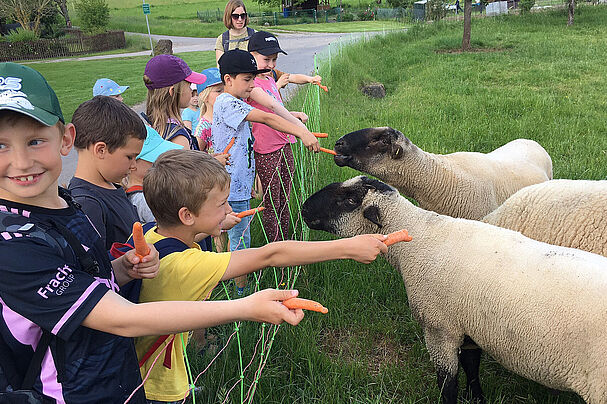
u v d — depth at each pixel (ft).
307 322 12.78
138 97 48.34
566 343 8.24
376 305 13.98
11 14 156.15
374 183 11.65
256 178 20.58
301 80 20.40
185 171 6.65
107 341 5.56
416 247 10.59
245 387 10.55
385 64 59.21
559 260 8.71
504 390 11.11
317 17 186.60
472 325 9.66
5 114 4.56
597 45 63.72
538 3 136.56
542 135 28.02
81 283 4.95
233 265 6.81
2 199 5.00
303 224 16.94
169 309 5.08
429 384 11.37
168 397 7.47
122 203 8.32
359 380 11.22
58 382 5.23
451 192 15.30
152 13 264.11
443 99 38.83
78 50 128.88
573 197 11.54
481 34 79.66
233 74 13.00
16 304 4.78
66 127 5.35
